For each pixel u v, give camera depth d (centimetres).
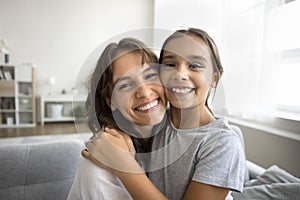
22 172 96
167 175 55
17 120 368
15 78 357
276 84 167
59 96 382
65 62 404
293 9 163
